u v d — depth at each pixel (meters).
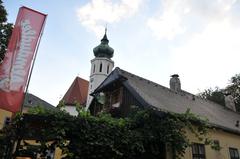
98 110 18.12
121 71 16.95
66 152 8.57
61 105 9.28
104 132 9.31
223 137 14.80
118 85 16.19
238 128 16.86
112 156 9.31
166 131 10.86
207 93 35.72
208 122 13.48
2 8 18.33
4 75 9.01
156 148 11.23
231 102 24.62
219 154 13.98
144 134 10.82
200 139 11.70
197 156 12.71
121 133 9.84
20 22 9.84
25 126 8.30
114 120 10.17
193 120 11.73
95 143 8.74
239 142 15.93
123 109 14.66
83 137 8.72
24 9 10.05
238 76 33.44
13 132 8.19
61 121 8.54
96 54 58.09
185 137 11.12
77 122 8.85
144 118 11.58
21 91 8.95
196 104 18.86
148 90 15.85
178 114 11.50
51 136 8.17
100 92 17.64
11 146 8.06
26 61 9.38
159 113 11.41
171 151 11.34
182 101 17.55
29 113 8.59
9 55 9.31
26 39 9.66
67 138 8.67
